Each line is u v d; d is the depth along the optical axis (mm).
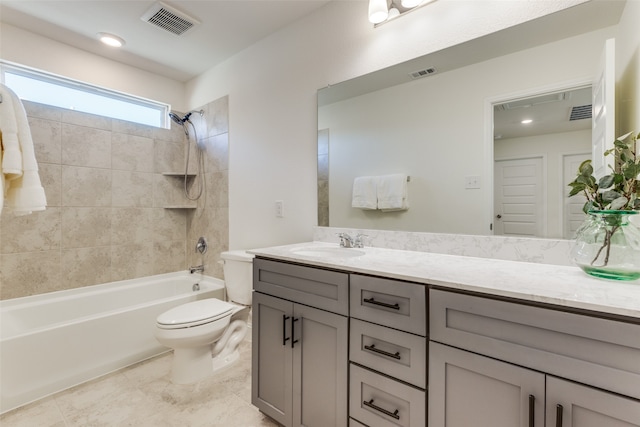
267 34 2332
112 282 2646
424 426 972
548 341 761
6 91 1450
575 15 1189
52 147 2324
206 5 1992
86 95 2611
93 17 2100
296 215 2170
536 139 1263
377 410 1080
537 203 1262
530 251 1271
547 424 758
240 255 2336
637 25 990
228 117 2701
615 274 900
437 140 1525
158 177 2965
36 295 2246
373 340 1097
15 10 2012
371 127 1768
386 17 1555
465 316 893
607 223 927
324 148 1995
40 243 2270
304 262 1330
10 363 1572
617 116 1099
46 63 2328
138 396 1688
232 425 1466
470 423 885
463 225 1447
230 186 2693
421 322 978
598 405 694
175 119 2979
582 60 1173
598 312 709
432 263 1243
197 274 3004
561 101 1212
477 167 1408
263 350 1490
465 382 894
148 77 2926
